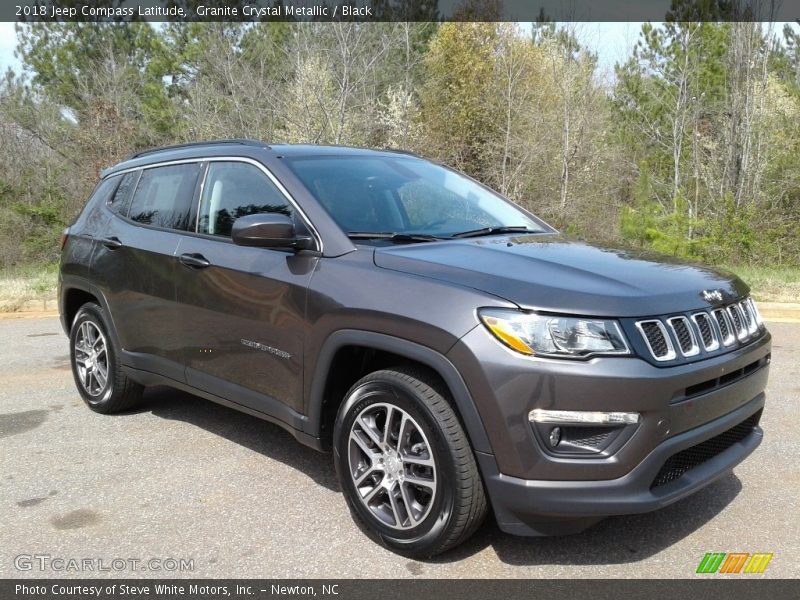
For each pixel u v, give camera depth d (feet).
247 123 77.77
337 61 72.79
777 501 12.58
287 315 12.24
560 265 10.89
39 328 29.58
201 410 17.99
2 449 15.49
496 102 95.35
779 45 98.68
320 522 11.99
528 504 9.64
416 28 100.48
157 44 101.60
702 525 11.73
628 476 9.55
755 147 81.56
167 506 12.64
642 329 9.70
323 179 13.35
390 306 10.65
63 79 97.96
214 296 13.70
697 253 50.08
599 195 93.35
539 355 9.50
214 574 10.42
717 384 10.53
